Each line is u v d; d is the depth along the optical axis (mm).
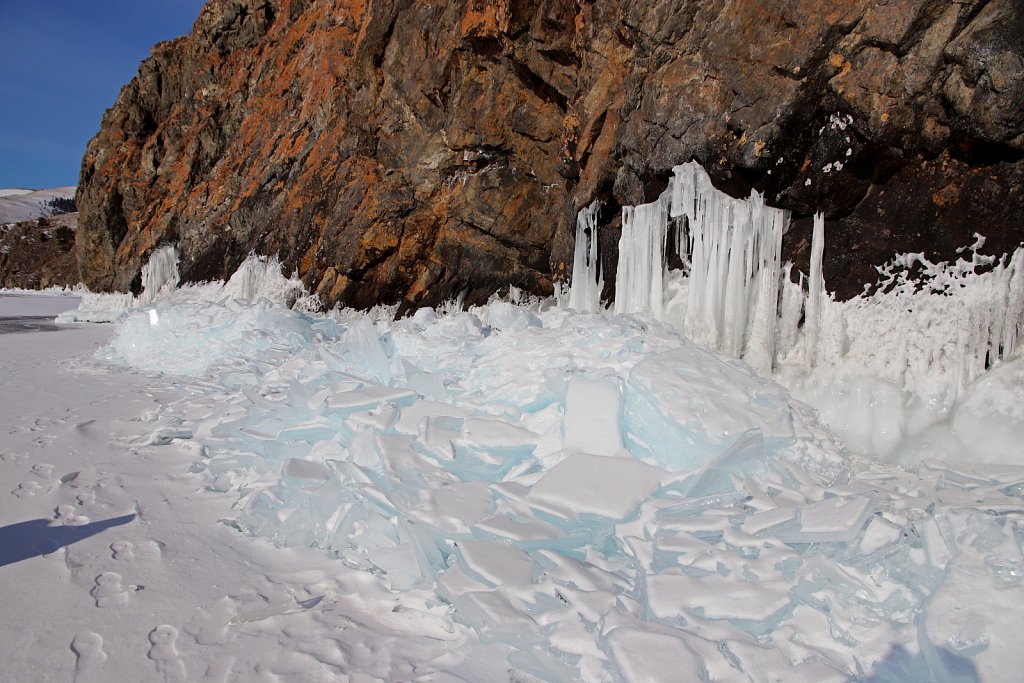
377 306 12578
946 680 1834
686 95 5887
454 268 12039
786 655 2047
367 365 5105
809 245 5328
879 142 4836
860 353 4938
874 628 2115
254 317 8180
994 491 2975
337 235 12844
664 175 6242
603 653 2059
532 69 9312
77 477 3939
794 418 3740
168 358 8438
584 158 8031
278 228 14305
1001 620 1906
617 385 3531
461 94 10695
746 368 4285
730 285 5645
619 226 7348
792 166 5281
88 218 20984
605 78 7508
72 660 2094
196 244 16672
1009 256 4324
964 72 4301
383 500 2938
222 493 3816
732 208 5617
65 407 6023
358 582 2752
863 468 3836
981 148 4438
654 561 2484
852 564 2363
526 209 11055
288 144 15047
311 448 4027
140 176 20875
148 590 2588
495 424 3533
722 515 2656
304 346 7199
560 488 2828
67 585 2588
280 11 18797
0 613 2352
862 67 4824
